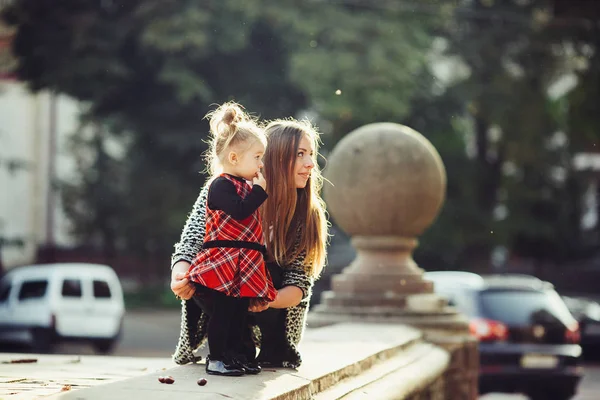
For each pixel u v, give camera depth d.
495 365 14.48
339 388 5.64
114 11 34.62
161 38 32.62
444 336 10.06
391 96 31.67
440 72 38.47
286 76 34.62
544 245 42.78
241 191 4.93
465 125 40.66
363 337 8.12
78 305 23.80
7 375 6.21
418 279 10.34
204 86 33.94
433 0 33.62
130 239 44.16
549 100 38.78
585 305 22.42
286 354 5.50
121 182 47.97
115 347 24.59
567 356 14.56
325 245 5.68
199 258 4.95
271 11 32.59
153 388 4.24
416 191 10.16
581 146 39.78
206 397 4.03
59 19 34.41
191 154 38.84
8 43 35.12
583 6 36.53
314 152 5.66
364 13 33.31
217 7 33.28
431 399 8.51
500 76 36.28
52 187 48.75
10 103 54.16
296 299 5.43
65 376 6.21
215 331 4.91
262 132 5.06
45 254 53.03
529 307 14.82
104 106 37.31
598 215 45.56
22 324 23.67
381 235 10.30
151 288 44.59
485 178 39.84
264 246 5.07
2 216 53.84
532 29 36.19
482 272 40.47
